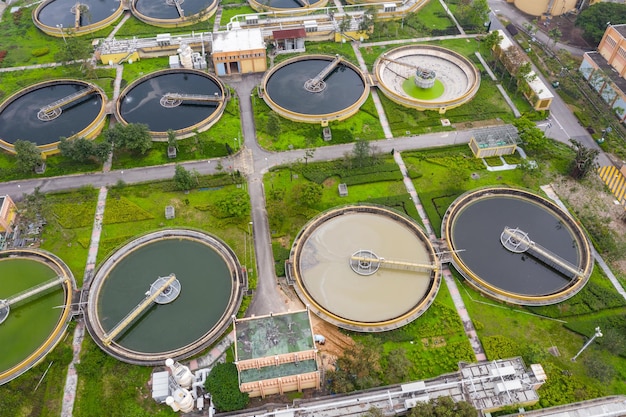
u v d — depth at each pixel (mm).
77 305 104250
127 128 134125
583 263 111625
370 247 115188
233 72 169000
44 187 130250
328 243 116375
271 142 142500
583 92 158750
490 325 102000
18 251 113562
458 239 117375
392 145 141625
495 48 170875
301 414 86188
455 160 136625
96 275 108688
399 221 120688
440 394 88375
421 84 158875
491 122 148625
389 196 127438
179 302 106500
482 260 113312
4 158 138125
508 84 161750
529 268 112125
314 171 133250
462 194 126438
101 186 130500
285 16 192375
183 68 167250
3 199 120375
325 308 104375
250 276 110750
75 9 198000
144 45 173875
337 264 112375
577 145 129125
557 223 120750
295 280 107312
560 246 115688
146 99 157375
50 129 146750
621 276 110875
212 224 121062
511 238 116125
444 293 107812
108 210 123875
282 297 106938
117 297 107375
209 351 98188
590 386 92875
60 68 171625
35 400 91375
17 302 106250
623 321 102750
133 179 132250
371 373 92375
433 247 113688
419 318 102875
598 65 158750
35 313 104750
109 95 158875
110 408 90250
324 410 86500
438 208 124188
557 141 142875
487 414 86688
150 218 122375
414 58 175750
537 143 134250
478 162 136000
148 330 102000
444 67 171500
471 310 104750
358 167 134500
